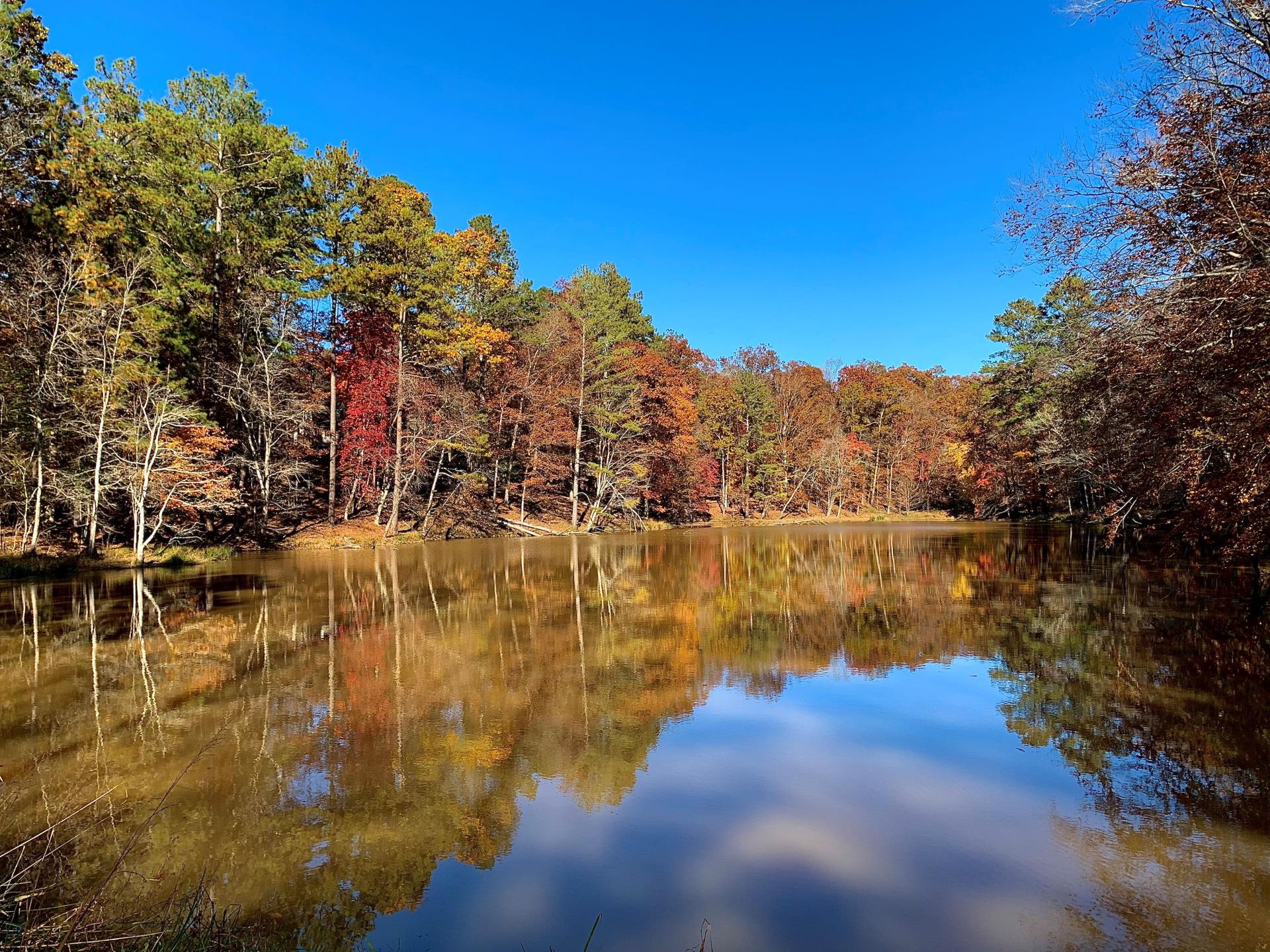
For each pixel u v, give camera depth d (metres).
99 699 8.31
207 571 20.03
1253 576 13.66
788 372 66.19
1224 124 8.18
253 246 25.23
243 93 26.33
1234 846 4.91
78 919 3.73
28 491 19.14
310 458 34.22
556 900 4.41
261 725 7.55
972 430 52.28
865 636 12.05
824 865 4.79
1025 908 4.25
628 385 40.53
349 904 4.37
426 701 8.49
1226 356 8.38
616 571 21.64
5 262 19.30
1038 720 7.57
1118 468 13.53
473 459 36.47
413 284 30.05
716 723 7.73
